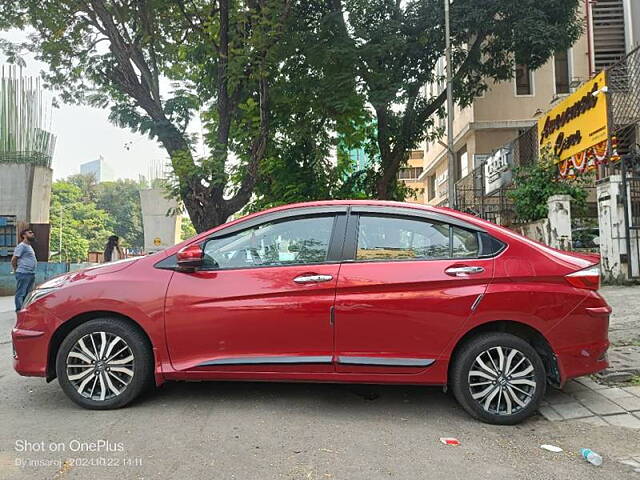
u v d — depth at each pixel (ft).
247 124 35.73
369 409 13.71
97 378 13.61
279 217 14.12
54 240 216.95
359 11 43.27
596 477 10.00
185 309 13.30
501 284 12.78
